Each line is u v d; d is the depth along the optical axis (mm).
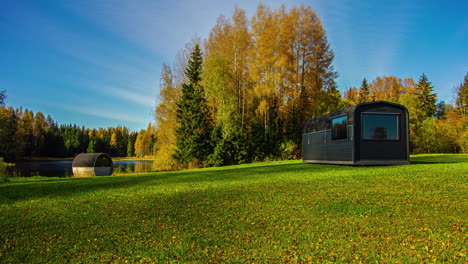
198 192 10836
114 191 11984
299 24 32000
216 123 33625
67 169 44844
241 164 30266
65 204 9562
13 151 66438
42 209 8922
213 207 8406
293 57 31797
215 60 31906
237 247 5523
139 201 9633
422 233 5762
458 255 4785
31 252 5559
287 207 8055
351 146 17172
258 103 35344
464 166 14539
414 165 16203
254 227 6559
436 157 23812
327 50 32406
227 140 32562
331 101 34312
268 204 8477
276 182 12469
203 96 34656
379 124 17219
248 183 12594
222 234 6199
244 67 33625
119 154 125750
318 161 21281
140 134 116125
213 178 15242
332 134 19391
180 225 6871
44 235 6488
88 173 28828
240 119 33500
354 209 7531
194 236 6141
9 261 5180
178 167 33344
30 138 83000
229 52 33375
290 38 31641
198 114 33094
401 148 17328
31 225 7246
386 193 9141
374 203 8047
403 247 5207
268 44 30609
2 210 8906
